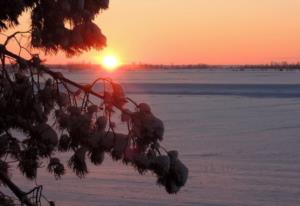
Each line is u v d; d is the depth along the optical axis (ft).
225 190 53.06
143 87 287.89
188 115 138.21
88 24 11.86
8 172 13.00
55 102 12.26
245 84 331.57
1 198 13.20
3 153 12.50
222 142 87.86
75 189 52.85
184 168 12.04
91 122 12.00
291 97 213.46
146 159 11.76
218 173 61.77
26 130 12.12
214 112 147.02
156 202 48.29
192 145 84.38
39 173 59.67
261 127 110.32
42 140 11.93
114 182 56.44
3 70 12.18
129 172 61.62
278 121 122.31
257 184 55.72
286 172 62.34
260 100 197.16
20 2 11.38
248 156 73.82
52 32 11.78
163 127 11.92
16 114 12.17
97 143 11.80
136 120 11.94
